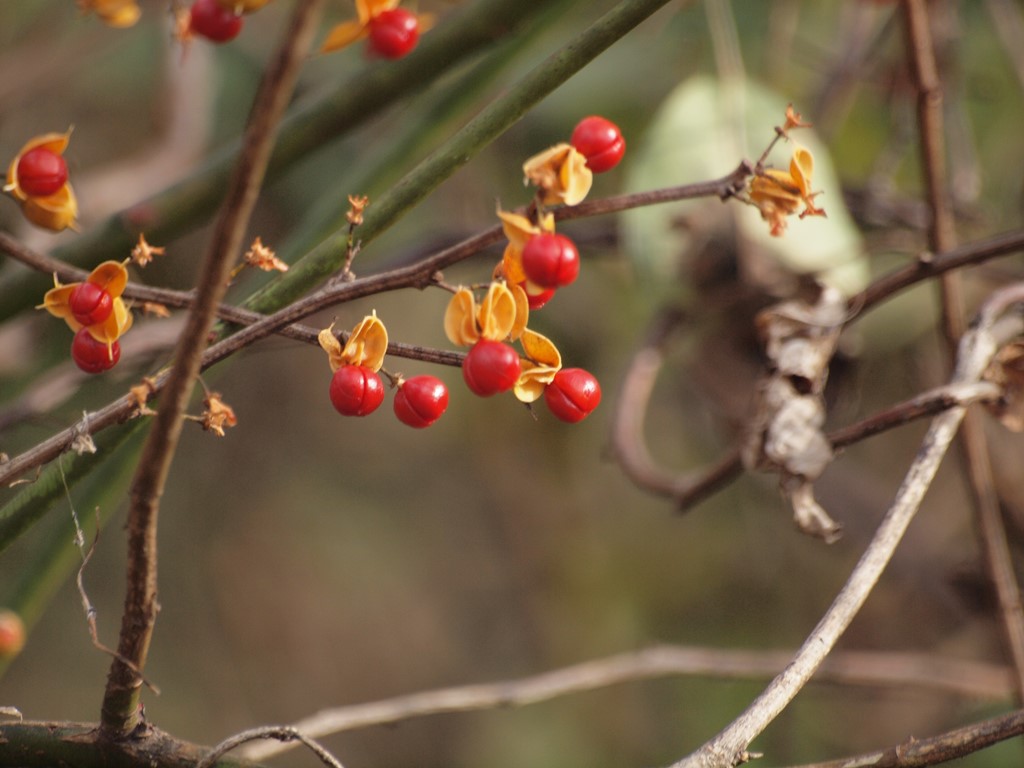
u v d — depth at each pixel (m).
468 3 0.71
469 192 1.21
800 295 0.73
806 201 0.61
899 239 0.88
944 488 1.25
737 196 0.61
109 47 1.07
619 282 1.23
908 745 0.62
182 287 1.23
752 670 0.81
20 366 0.92
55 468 0.64
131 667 0.61
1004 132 1.17
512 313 0.60
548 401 0.61
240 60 1.22
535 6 0.71
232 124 1.20
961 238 1.02
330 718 0.73
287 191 1.19
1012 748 1.08
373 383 0.61
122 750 0.62
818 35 1.18
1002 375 0.69
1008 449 1.05
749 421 0.71
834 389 0.83
